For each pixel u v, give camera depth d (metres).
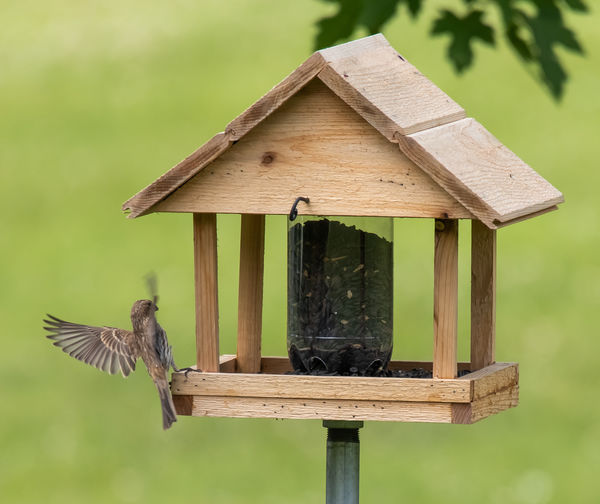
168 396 6.46
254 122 6.31
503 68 22.80
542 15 7.89
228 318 16.78
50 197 20.64
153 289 6.79
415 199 6.27
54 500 13.11
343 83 6.23
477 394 6.36
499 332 16.58
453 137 6.52
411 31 23.27
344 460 6.80
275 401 6.40
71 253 19.19
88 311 17.55
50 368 16.11
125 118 22.48
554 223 19.27
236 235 18.55
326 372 6.94
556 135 20.94
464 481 13.16
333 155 6.34
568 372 15.58
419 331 16.38
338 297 6.88
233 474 13.55
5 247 19.33
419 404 6.29
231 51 24.16
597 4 13.57
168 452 14.13
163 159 21.23
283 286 17.16
